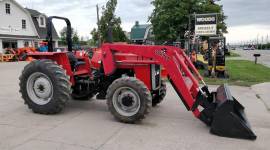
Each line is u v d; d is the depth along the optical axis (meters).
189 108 4.73
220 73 11.78
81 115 5.40
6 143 3.96
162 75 5.60
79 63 5.92
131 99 4.83
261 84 9.39
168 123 4.94
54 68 5.33
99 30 25.45
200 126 4.78
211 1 33.38
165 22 24.75
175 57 4.89
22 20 32.38
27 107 6.02
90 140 4.09
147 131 4.50
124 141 4.07
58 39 35.59
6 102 6.55
